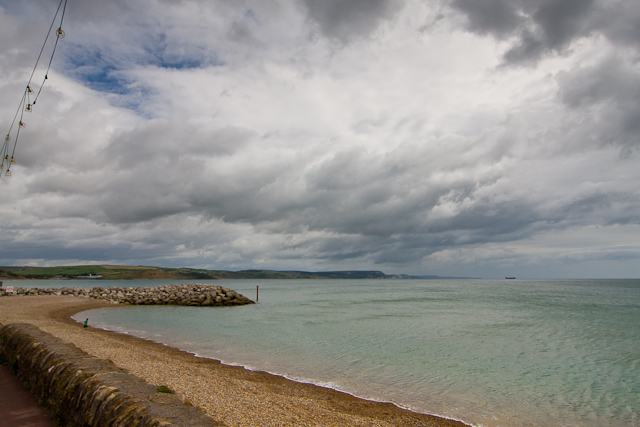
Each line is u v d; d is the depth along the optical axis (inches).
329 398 544.1
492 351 962.7
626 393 628.7
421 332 1261.1
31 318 1203.9
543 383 684.1
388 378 683.4
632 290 5088.6
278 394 524.1
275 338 1102.4
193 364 718.5
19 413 332.5
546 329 1379.2
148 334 1143.6
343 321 1555.1
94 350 685.9
